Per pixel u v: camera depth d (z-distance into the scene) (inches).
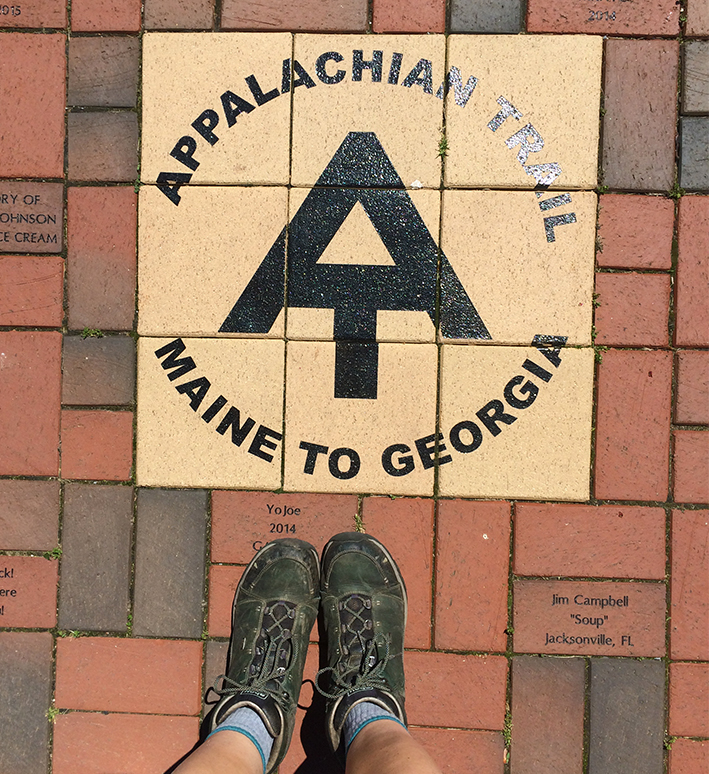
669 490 59.7
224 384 60.7
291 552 59.7
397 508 60.2
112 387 60.9
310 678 60.6
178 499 60.4
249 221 60.5
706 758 58.6
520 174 60.1
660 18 59.7
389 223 60.2
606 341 60.0
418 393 60.3
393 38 60.1
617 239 59.8
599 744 59.0
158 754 59.8
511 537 60.0
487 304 60.2
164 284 60.7
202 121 60.6
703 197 59.6
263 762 51.4
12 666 60.2
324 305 60.4
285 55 60.4
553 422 60.1
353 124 60.2
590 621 59.6
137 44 60.7
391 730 49.4
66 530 60.4
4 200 60.8
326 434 60.5
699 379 59.7
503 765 59.1
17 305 61.0
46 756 59.9
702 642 59.1
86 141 60.7
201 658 60.0
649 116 59.7
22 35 60.8
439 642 59.7
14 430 60.9
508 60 60.0
